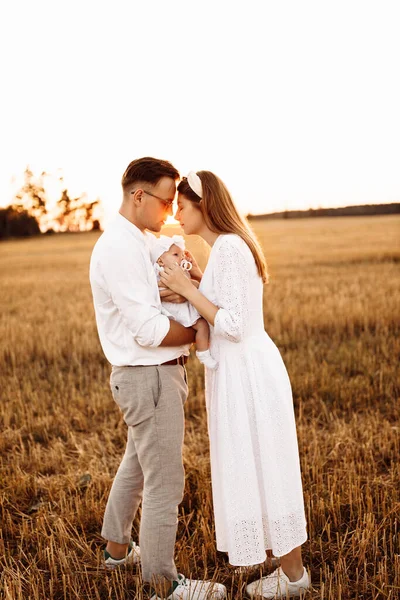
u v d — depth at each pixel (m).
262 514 2.79
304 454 4.32
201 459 4.27
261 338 2.87
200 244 3.23
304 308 10.02
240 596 2.81
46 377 6.94
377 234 30.45
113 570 3.06
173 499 2.81
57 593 2.93
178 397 2.81
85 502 3.68
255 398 2.75
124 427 5.03
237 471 2.73
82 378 6.64
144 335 2.64
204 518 3.41
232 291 2.68
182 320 2.78
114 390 2.85
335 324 8.81
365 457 4.16
